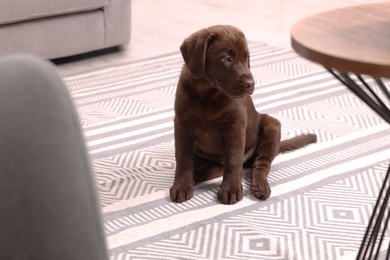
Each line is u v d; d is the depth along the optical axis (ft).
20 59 2.22
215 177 7.02
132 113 9.02
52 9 10.51
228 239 5.78
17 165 2.16
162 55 11.91
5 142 2.14
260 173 6.77
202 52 6.08
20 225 2.19
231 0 16.56
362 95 4.07
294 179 6.98
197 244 5.70
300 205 6.41
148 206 6.40
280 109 9.14
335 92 9.82
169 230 5.93
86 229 2.27
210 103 6.33
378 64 3.37
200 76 6.11
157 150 7.78
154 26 14.05
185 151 6.63
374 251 5.53
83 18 11.11
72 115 2.25
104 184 6.86
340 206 6.39
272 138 7.06
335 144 7.94
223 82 6.09
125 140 8.08
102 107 9.24
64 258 2.25
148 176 7.09
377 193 6.64
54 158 2.19
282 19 14.62
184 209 6.33
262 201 6.49
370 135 8.22
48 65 2.27
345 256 5.52
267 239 5.77
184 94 6.40
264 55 11.67
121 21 11.69
